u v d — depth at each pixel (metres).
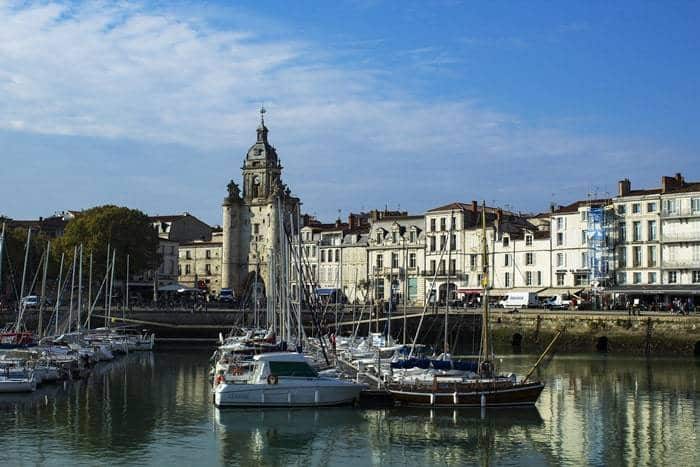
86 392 57.75
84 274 122.19
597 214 108.44
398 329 106.06
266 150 143.12
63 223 170.88
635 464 38.09
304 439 42.84
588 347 92.81
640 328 89.56
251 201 141.12
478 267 121.44
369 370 58.81
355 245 137.50
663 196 104.12
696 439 42.91
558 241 113.00
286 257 71.25
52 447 40.88
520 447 41.28
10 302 118.25
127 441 42.28
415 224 132.00
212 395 54.22
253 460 38.88
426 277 127.12
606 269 107.88
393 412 49.03
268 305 90.50
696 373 68.94
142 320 107.44
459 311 104.94
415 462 38.62
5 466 37.25
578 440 42.69
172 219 171.38
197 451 40.38
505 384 50.06
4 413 49.38
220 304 117.44
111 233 124.81
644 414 49.56
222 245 148.38
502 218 123.31
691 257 101.75
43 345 72.19
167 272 162.50
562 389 59.44
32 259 121.12
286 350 63.66
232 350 65.06
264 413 48.81
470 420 47.19
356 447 41.28
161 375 68.06
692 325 86.12
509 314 100.06
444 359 56.62
